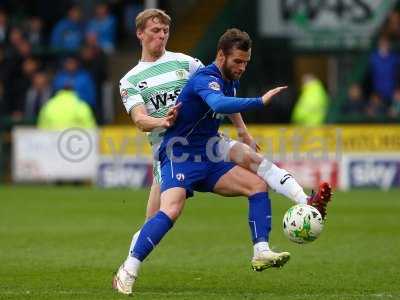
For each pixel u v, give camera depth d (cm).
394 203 6025
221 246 4156
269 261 2917
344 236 4453
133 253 2903
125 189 7062
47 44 8881
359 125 7306
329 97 8944
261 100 2747
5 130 7594
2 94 7769
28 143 7288
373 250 4000
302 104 7888
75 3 8969
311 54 8538
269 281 3244
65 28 8281
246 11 8512
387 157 7169
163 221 2903
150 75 3055
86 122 7294
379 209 5662
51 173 7238
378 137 7150
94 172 7194
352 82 8294
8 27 8269
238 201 6256
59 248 4100
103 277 3328
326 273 3400
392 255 3853
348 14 8425
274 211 5581
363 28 8419
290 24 8500
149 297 2880
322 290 3050
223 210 5678
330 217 5247
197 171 2959
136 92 3044
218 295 2928
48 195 6581
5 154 7544
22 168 7319
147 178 7194
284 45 8519
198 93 2886
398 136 7150
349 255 3856
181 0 9075
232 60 2897
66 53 8238
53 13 8912
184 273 3428
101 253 3953
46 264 3641
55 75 8156
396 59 8050
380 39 8131
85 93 7619
